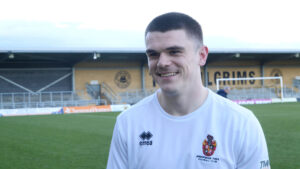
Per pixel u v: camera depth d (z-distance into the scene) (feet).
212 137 5.14
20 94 92.63
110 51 88.89
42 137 34.17
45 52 83.35
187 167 5.17
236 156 5.13
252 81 114.11
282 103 93.35
